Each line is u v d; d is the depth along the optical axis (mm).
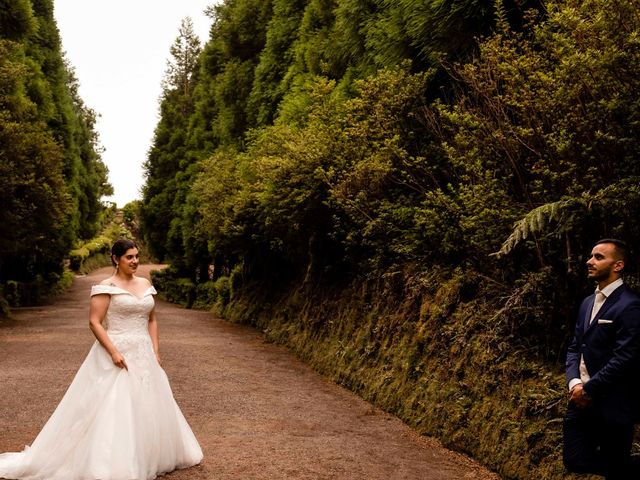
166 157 34094
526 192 5137
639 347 3270
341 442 5645
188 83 36438
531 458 4473
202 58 30781
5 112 14867
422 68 8523
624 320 3359
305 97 13133
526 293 5195
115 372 4543
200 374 8961
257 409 6875
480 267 6320
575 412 3588
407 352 7059
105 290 4688
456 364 5969
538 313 5070
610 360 3324
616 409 3383
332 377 8891
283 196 10062
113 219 76625
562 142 4266
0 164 14383
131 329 4703
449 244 6430
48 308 24312
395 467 4957
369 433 6012
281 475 4645
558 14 4230
